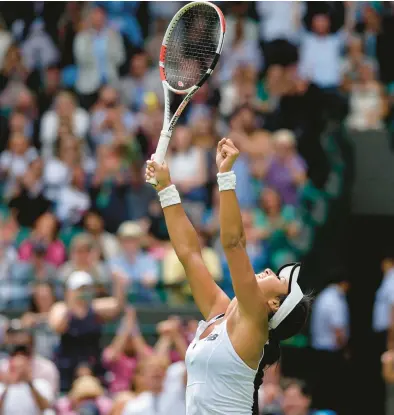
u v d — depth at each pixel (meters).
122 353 36.19
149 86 54.97
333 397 42.88
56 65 57.00
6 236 44.53
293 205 47.91
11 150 51.78
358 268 52.59
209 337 20.34
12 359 32.47
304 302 20.78
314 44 54.97
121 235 42.16
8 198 49.03
